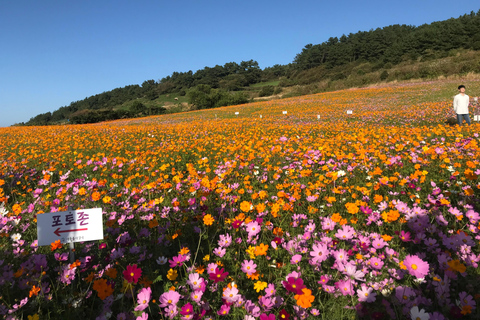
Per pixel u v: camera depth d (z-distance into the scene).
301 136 10.30
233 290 1.71
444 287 1.73
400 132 9.31
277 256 2.36
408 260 1.75
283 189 4.04
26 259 2.36
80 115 61.25
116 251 2.24
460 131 8.37
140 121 32.25
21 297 2.00
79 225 2.21
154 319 1.84
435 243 2.27
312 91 65.62
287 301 1.85
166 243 2.55
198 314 1.60
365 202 3.11
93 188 4.12
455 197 3.30
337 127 12.34
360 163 5.20
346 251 2.10
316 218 3.11
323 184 3.90
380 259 2.05
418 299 1.64
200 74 158.12
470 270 2.02
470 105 16.64
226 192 3.49
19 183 5.12
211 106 66.62
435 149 4.98
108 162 6.51
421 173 3.79
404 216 2.62
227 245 2.30
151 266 2.38
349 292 1.76
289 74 132.25
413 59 78.75
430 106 18.84
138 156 7.05
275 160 6.15
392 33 104.62
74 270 2.06
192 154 7.86
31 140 12.66
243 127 15.69
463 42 73.56
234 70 161.75
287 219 3.11
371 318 1.60
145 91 163.00
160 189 4.17
